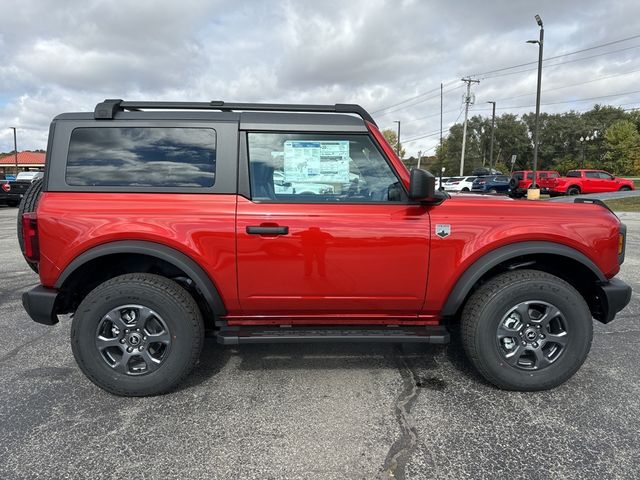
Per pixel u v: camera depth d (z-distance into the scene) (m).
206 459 2.25
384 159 2.89
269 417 2.64
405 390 2.97
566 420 2.60
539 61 22.11
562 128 80.50
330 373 3.23
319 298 2.87
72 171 2.80
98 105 2.86
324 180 2.88
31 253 2.76
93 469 2.17
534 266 3.19
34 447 2.34
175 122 2.84
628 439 2.41
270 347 3.71
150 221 2.73
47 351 3.63
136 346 2.80
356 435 2.46
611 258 2.93
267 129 2.85
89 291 3.07
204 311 3.16
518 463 2.21
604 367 3.29
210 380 3.12
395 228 2.79
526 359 2.97
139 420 2.61
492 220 2.84
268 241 2.76
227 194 2.80
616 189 26.61
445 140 84.00
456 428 2.52
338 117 2.93
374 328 3.01
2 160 72.31
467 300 3.05
